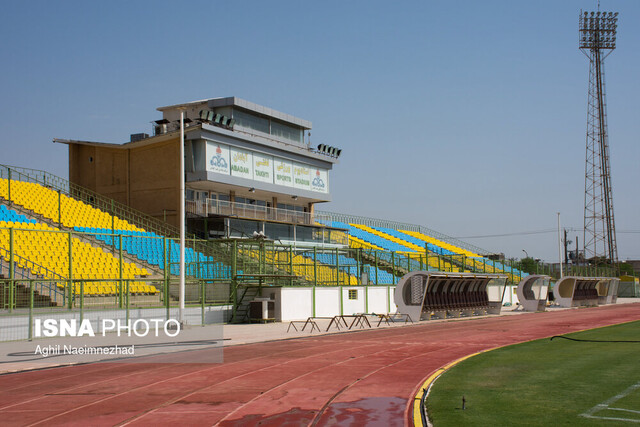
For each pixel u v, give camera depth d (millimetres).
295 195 51125
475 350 19219
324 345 21141
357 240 65125
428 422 9078
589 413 9336
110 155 46125
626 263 123312
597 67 91562
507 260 69625
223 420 9617
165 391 12148
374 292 42031
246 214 46781
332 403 10805
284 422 9445
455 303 39094
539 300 46438
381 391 11906
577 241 108125
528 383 12281
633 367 14383
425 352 18703
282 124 51969
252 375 14117
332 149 56375
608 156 91188
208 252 36312
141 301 28906
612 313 42375
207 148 42750
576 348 18938
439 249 76500
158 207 43594
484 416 9297
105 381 13508
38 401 11336
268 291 34062
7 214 33062
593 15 90062
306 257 40375
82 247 31812
